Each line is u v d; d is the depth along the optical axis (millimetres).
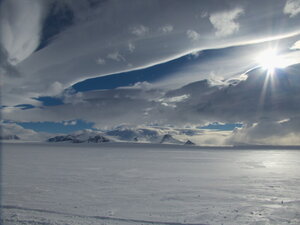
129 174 27906
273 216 12789
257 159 55531
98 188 19672
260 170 32531
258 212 13438
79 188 19656
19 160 47281
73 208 13914
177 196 17016
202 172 30047
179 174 28047
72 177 25359
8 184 21094
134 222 11508
